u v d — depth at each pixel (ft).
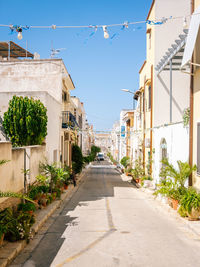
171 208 35.14
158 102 60.39
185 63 31.96
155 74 60.49
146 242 22.08
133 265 17.42
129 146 121.90
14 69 68.44
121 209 36.76
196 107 34.47
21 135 42.42
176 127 42.14
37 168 41.29
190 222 27.58
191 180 35.22
